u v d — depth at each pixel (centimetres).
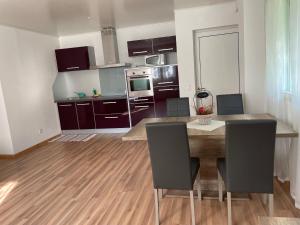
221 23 468
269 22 309
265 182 203
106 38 595
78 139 580
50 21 481
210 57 505
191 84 502
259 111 386
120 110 593
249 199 269
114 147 496
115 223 244
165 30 593
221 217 243
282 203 256
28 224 254
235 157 201
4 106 464
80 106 612
